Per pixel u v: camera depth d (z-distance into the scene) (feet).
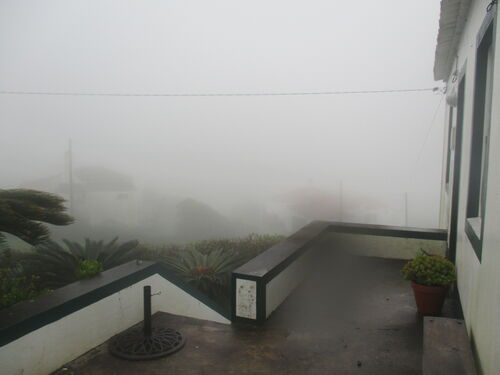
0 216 14.83
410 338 12.98
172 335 12.42
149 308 11.91
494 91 8.69
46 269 24.75
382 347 12.40
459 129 17.42
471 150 12.35
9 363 9.23
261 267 14.67
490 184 8.46
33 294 16.34
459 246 15.21
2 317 9.66
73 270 25.29
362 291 17.34
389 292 17.24
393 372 11.02
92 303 11.32
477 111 12.14
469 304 11.05
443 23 15.71
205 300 16.63
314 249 20.56
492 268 7.66
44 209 16.17
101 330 11.66
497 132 7.96
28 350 9.66
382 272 19.95
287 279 16.57
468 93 13.89
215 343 12.28
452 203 17.66
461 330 10.19
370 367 11.27
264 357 11.65
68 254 26.07
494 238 7.60
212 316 17.06
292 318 14.42
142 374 10.49
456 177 17.43
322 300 16.25
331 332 13.37
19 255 25.40
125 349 11.41
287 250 17.15
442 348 9.31
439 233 21.45
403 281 18.65
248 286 13.71
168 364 11.03
